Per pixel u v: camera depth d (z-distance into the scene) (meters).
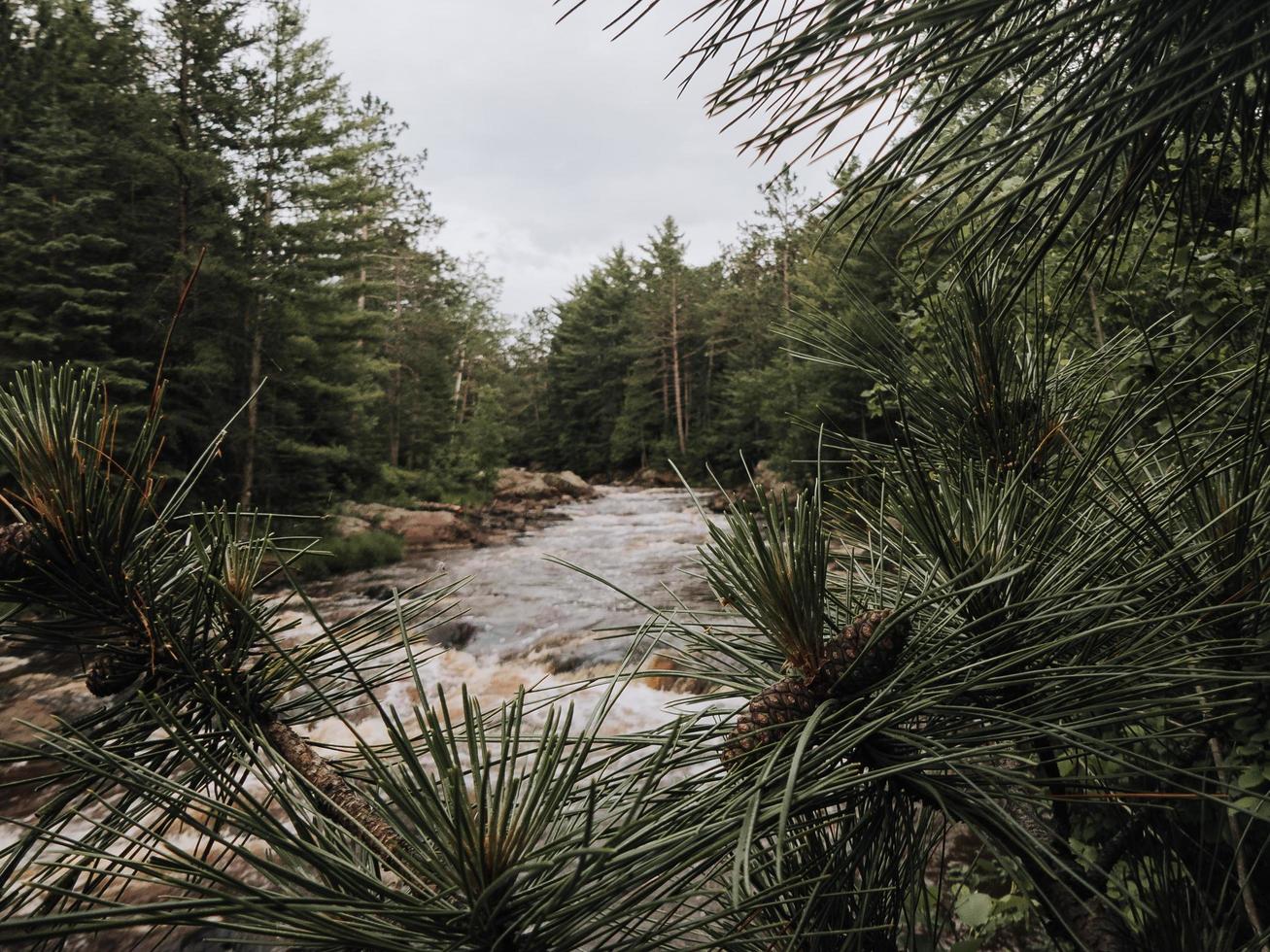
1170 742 1.10
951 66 0.54
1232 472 0.95
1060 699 0.75
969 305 1.10
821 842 0.81
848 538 1.09
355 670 0.76
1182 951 0.92
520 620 10.57
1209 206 0.74
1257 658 0.87
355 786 0.73
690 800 0.64
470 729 0.55
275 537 0.88
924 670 0.74
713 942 0.57
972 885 1.76
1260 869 1.11
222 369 15.62
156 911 0.45
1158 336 1.22
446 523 20.61
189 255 15.56
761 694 0.77
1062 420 1.15
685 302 48.81
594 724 0.64
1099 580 0.91
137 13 16.73
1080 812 1.23
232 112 17.34
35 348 13.57
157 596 0.83
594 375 56.19
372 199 20.56
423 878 0.59
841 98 0.55
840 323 1.19
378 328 22.75
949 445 1.15
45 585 0.76
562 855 0.46
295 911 0.49
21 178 15.16
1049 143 0.68
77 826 3.32
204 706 0.78
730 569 0.80
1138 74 0.60
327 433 22.09
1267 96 0.63
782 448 16.06
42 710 5.57
